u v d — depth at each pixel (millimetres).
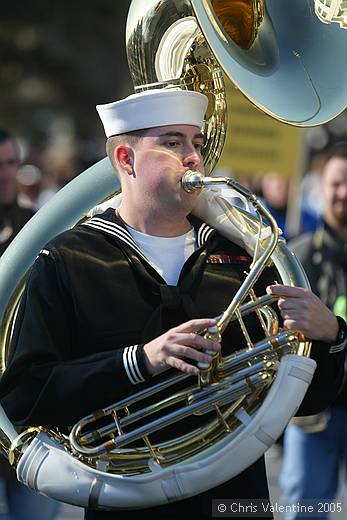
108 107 8062
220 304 7996
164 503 7645
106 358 7637
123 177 8109
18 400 7805
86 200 8547
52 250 7945
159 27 8172
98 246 7965
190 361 7809
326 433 12664
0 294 8484
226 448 7625
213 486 7652
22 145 39125
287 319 7766
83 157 40438
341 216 13094
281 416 7648
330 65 8266
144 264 7941
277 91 8156
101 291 7863
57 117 51938
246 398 7902
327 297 13062
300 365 7707
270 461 17859
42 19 44406
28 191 23297
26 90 50719
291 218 21281
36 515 12469
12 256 8523
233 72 7867
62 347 7859
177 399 7742
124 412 7906
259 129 19391
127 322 7832
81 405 7664
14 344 7926
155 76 8242
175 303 7863
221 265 8141
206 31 7695
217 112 8406
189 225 8266
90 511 8055
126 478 7586
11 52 45719
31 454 7812
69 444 7922
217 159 8539
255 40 8359
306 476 12836
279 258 8125
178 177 7844
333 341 7918
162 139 7902
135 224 8109
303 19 8352
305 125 8148
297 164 19547
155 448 7805
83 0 44219
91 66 47031
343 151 13070
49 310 7824
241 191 7770
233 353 7863
